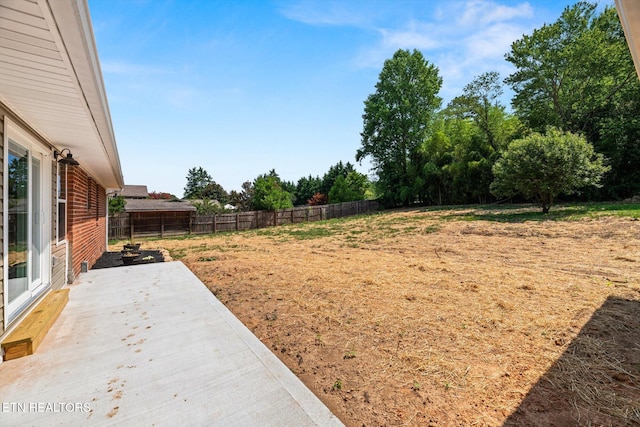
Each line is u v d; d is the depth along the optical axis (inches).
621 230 320.2
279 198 887.7
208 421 71.9
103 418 72.8
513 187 520.1
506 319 135.3
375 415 76.9
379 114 1023.0
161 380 89.4
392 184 1037.8
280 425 70.6
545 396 83.0
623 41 604.4
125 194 1230.3
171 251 415.5
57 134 148.9
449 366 99.1
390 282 204.1
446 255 297.9
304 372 97.6
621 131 559.2
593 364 97.6
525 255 272.2
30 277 139.1
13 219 124.8
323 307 158.1
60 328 128.2
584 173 440.1
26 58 74.2
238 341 115.8
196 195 1752.0
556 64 650.2
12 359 101.8
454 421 74.2
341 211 979.9
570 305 147.9
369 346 114.4
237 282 215.8
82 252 247.8
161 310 151.2
